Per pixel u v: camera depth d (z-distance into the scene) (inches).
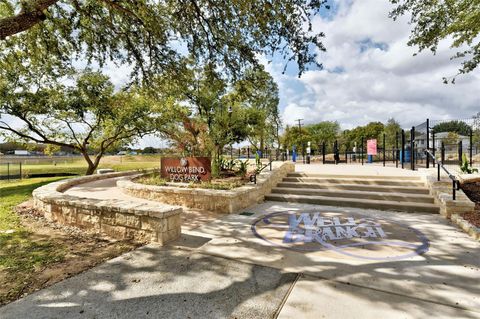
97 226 192.2
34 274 123.6
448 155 764.6
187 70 364.8
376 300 98.3
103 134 733.9
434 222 212.2
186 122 562.3
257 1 215.0
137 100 613.3
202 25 280.7
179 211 179.9
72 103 597.0
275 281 115.2
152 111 615.8
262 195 323.9
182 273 124.2
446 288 106.5
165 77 358.9
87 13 284.4
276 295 103.3
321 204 296.7
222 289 108.7
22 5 193.3
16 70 492.4
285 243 167.2
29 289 109.7
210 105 513.0
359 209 268.2
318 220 225.8
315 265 131.7
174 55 335.3
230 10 249.1
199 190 277.1
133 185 334.6
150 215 167.8
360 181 335.0
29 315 91.7
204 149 518.3
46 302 99.7
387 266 129.0
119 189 382.9
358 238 175.2
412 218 227.3
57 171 1149.7
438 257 139.3
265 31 242.8
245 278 118.4
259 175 355.3
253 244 165.6
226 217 240.5
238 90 336.8
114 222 183.8
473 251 147.6
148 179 391.9
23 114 577.6
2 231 193.8
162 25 305.3
